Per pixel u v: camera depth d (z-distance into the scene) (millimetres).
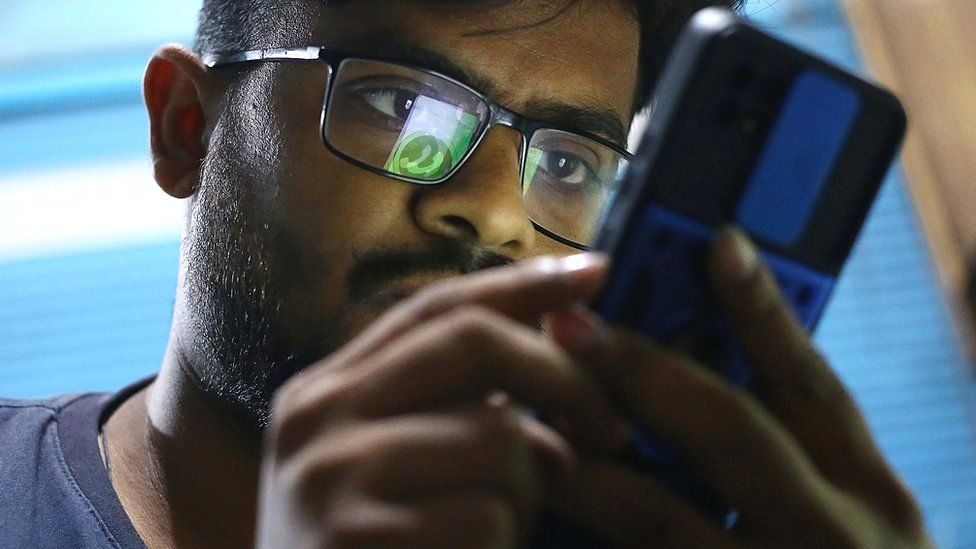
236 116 1174
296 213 1075
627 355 525
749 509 528
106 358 3361
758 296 540
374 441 494
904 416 3404
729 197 597
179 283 1240
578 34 1160
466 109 1094
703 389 516
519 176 1104
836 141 614
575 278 541
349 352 544
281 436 521
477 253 1034
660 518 543
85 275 3406
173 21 3561
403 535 479
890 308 3467
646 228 586
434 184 1051
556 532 565
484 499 489
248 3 1244
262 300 1087
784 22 3604
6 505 1102
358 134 1081
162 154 1302
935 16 3541
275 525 510
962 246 3420
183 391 1165
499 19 1120
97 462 1166
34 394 3322
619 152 1195
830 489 535
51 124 3455
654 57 1279
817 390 553
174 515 1143
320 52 1110
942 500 3340
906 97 3510
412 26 1111
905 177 3521
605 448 545
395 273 1036
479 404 510
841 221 620
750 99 601
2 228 3391
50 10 3533
